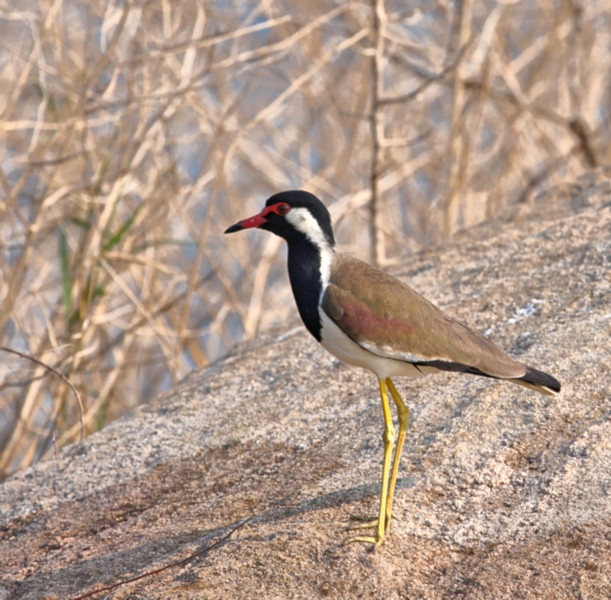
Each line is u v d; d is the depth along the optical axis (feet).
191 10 57.31
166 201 50.57
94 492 29.73
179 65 55.06
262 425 30.71
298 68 62.03
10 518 29.43
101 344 52.54
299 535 23.30
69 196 48.26
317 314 25.73
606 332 29.35
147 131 48.03
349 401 30.55
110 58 48.49
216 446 30.37
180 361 50.80
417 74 61.05
